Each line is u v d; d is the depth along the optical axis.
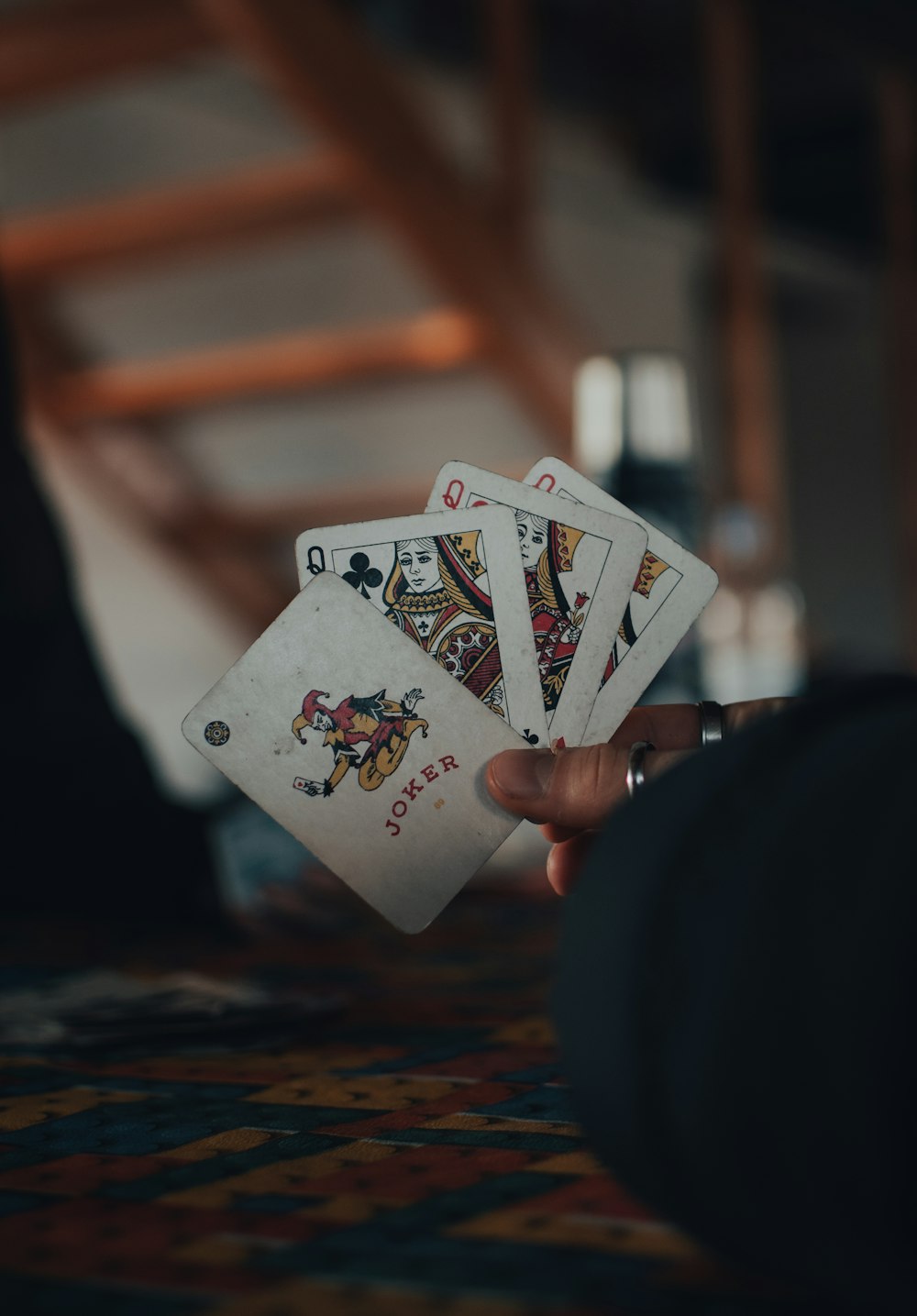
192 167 7.69
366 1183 0.79
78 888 2.17
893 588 13.08
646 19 9.77
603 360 3.37
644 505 3.31
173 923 2.11
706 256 10.84
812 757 0.58
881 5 9.52
